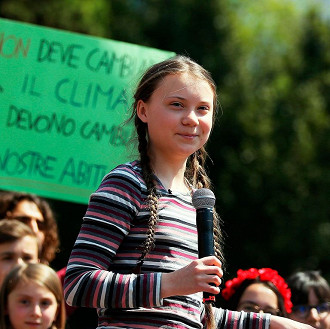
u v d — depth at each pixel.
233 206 36.03
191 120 6.48
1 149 12.30
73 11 35.22
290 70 41.84
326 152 38.00
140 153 6.63
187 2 38.97
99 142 12.56
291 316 12.01
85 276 6.00
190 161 7.24
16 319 8.67
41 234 11.70
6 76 12.52
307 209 36.03
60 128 12.54
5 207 11.61
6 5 34.16
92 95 12.73
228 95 38.09
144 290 5.87
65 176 12.40
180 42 38.44
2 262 10.01
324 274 34.91
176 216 6.36
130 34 37.47
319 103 39.59
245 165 36.81
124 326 6.15
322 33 41.91
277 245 35.38
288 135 38.28
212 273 5.80
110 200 6.21
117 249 6.20
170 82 6.54
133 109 6.95
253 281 10.76
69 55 12.78
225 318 6.92
